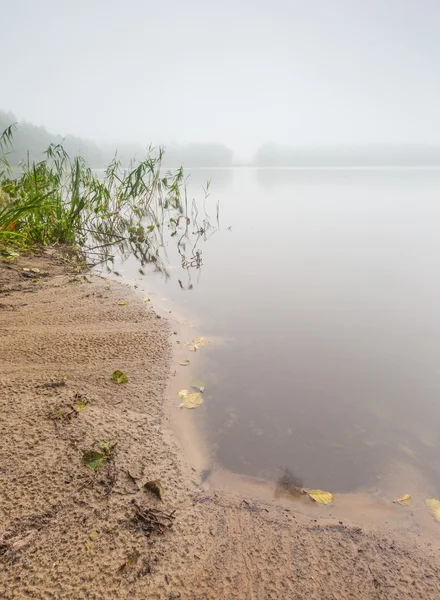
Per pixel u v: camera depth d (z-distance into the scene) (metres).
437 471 1.56
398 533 1.31
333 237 5.80
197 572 1.14
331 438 1.72
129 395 1.92
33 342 2.32
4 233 3.62
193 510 1.34
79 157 5.27
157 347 2.40
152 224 6.64
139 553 1.17
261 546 1.24
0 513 1.21
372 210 8.37
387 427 1.79
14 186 4.60
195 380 2.09
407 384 2.12
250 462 1.58
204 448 1.64
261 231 6.24
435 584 1.15
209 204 9.32
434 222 6.94
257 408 1.89
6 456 1.42
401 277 3.95
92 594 1.05
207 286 3.63
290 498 1.43
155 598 1.06
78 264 4.13
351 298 3.37
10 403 1.70
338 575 1.16
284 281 3.81
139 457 1.53
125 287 3.47
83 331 2.53
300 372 2.21
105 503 1.30
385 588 1.13
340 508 1.40
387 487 1.49
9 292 3.11
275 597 1.09
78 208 5.11
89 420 1.66
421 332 2.73
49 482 1.34
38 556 1.12
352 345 2.53
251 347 2.48
